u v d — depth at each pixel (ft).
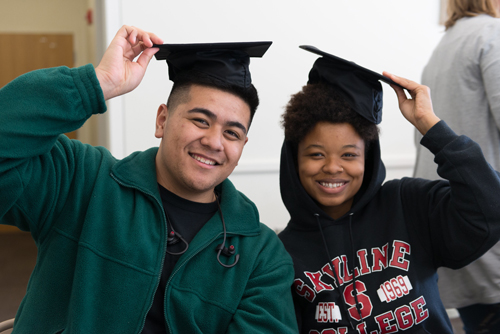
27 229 3.63
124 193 3.63
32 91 3.07
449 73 5.51
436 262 4.00
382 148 8.80
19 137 2.99
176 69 3.87
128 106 7.62
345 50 8.49
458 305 5.10
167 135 3.64
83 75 3.18
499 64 5.00
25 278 11.12
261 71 8.15
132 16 7.50
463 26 5.47
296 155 4.29
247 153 8.22
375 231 4.06
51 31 16.61
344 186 3.95
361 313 3.72
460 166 3.53
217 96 3.55
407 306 3.69
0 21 16.20
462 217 3.56
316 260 4.03
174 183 3.74
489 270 4.83
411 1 8.68
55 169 3.43
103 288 3.30
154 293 3.35
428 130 3.76
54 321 3.28
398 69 8.78
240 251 3.74
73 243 3.42
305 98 3.98
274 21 8.11
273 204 8.39
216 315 3.48
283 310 3.55
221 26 7.88
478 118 5.25
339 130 3.84
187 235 3.68
